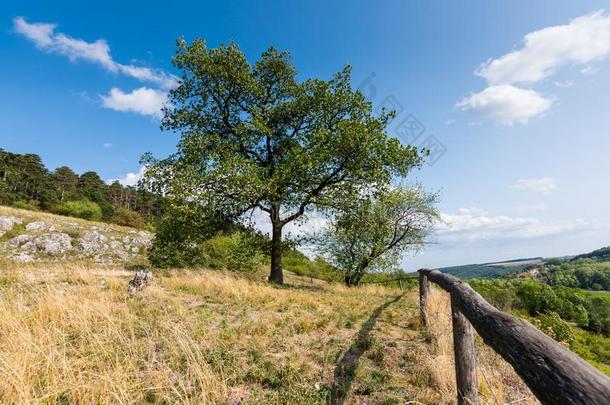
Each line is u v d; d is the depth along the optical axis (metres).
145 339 4.82
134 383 3.30
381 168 15.59
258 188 14.39
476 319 2.33
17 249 24.97
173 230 15.80
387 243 22.08
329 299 9.64
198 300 8.06
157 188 15.39
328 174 16.59
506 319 1.91
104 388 3.02
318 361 4.57
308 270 36.94
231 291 9.11
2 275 8.81
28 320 4.59
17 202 58.00
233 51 16.88
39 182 72.31
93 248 28.28
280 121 18.06
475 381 3.01
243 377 3.89
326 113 17.25
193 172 14.70
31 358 3.37
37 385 3.12
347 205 16.56
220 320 6.30
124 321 5.27
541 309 16.47
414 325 6.50
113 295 7.21
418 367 4.38
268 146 17.91
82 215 57.28
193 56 16.58
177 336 4.19
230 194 15.20
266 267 29.97
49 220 30.97
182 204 14.61
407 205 21.62
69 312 4.96
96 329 4.68
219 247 23.81
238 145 17.31
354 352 4.93
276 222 17.20
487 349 5.07
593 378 1.07
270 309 7.56
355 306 8.72
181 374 3.76
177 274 12.19
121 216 55.88
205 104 17.42
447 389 3.65
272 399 3.41
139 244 31.91
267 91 18.75
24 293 6.71
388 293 14.80
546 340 1.48
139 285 7.75
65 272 10.75
